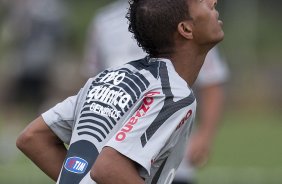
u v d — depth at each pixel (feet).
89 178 30.96
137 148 30.12
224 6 181.37
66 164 31.60
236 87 164.25
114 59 54.39
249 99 161.48
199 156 53.06
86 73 58.39
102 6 212.02
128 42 54.03
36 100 122.21
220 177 82.53
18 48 120.47
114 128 31.30
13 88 126.41
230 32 177.27
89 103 32.27
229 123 142.41
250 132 128.57
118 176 29.86
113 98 31.68
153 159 30.27
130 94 31.48
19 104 133.59
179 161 32.35
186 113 30.89
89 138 31.50
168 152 31.35
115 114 31.40
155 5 32.37
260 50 187.01
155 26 32.42
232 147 110.52
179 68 32.81
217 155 103.04
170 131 30.50
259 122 143.43
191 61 32.89
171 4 32.27
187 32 32.42
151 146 30.19
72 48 186.50
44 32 118.83
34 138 33.81
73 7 209.97
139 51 53.72
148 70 31.94
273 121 144.36
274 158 99.86
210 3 32.83
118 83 32.04
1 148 106.32
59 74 160.66
